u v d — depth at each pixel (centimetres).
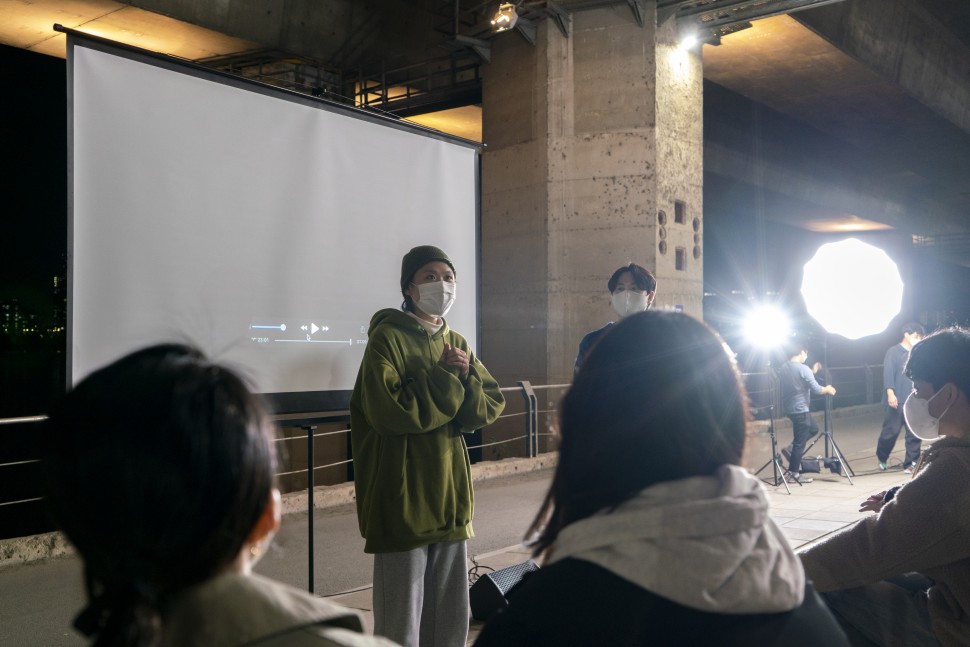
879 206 2998
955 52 1909
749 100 2053
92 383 69
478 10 1421
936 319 3422
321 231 441
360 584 506
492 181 1305
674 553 94
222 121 400
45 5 1276
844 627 230
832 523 632
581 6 1188
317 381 438
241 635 66
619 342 109
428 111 1597
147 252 370
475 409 306
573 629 95
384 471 288
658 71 1170
